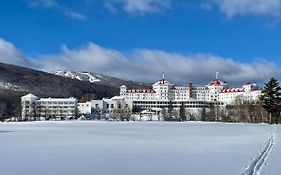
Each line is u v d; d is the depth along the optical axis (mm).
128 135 55688
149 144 40625
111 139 47531
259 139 47094
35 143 41688
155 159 27766
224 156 29500
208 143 41812
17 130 71750
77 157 29078
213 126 92188
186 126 92375
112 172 22078
